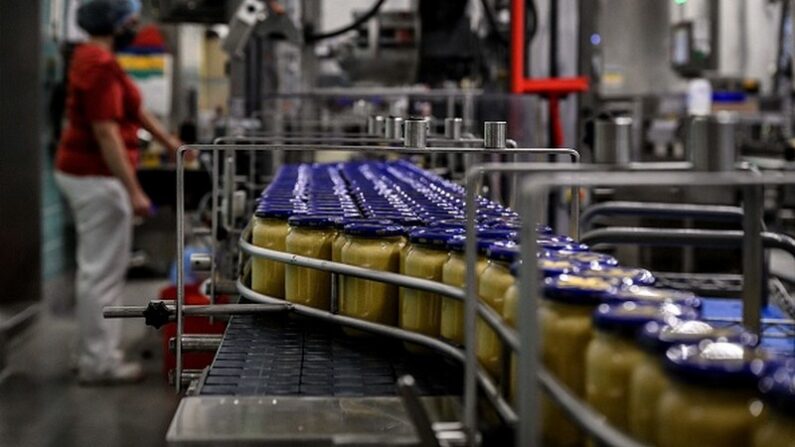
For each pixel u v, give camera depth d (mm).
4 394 4426
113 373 4625
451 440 1066
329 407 1252
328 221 1705
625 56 5500
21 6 6340
